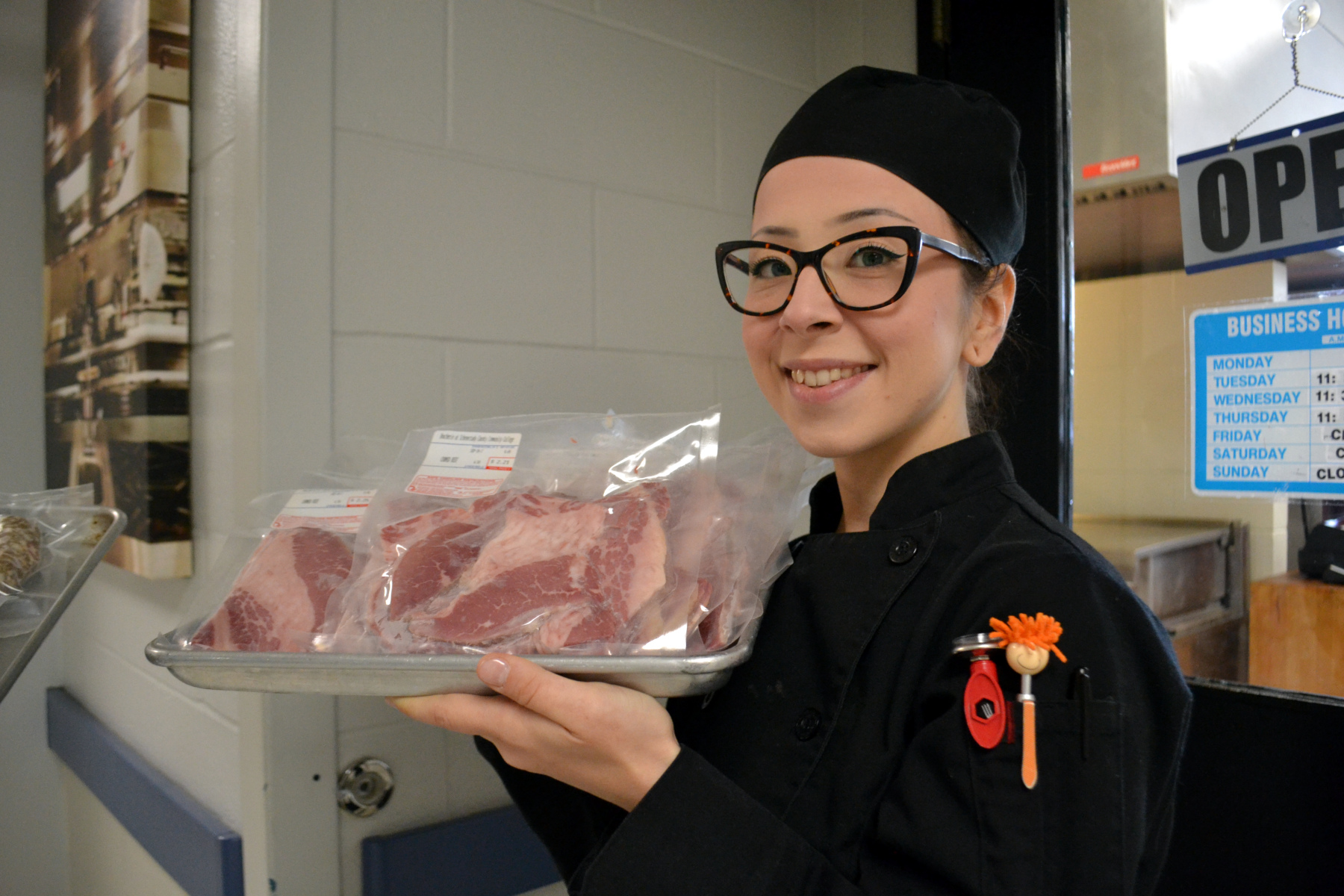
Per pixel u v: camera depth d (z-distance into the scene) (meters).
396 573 0.65
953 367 0.67
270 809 0.97
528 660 0.55
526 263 1.22
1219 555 1.24
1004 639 0.52
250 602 0.66
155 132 1.17
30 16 1.76
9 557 0.70
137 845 1.39
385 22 1.09
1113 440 1.35
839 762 0.60
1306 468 1.16
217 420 1.14
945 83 0.72
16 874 1.75
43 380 1.78
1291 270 1.17
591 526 0.67
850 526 0.77
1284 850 1.15
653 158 1.36
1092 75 1.35
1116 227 1.34
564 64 1.26
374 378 1.08
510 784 0.80
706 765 0.55
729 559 0.66
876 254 0.64
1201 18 1.25
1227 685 1.21
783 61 1.55
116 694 1.51
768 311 0.70
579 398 1.28
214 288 1.15
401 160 1.10
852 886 0.52
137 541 1.22
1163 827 0.58
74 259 1.51
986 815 0.50
